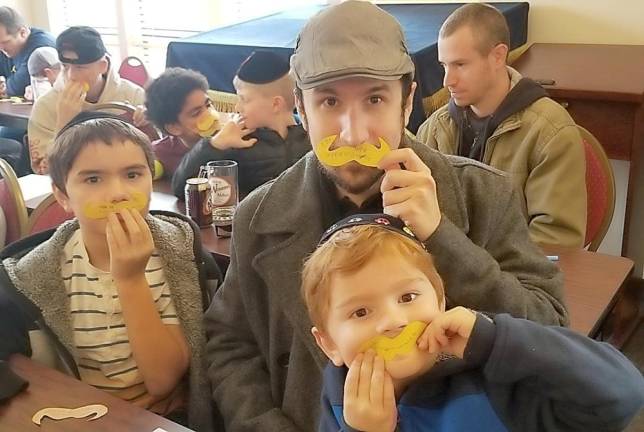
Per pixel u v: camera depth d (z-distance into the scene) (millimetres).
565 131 2277
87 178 1436
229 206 2029
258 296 1430
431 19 3420
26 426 1167
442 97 2982
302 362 1343
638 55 3090
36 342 1483
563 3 3408
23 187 2486
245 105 2270
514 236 1312
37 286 1462
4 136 4379
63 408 1208
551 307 1238
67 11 5781
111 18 5512
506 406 958
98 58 3451
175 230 1595
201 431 1534
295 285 1324
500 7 3395
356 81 1154
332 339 996
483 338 923
